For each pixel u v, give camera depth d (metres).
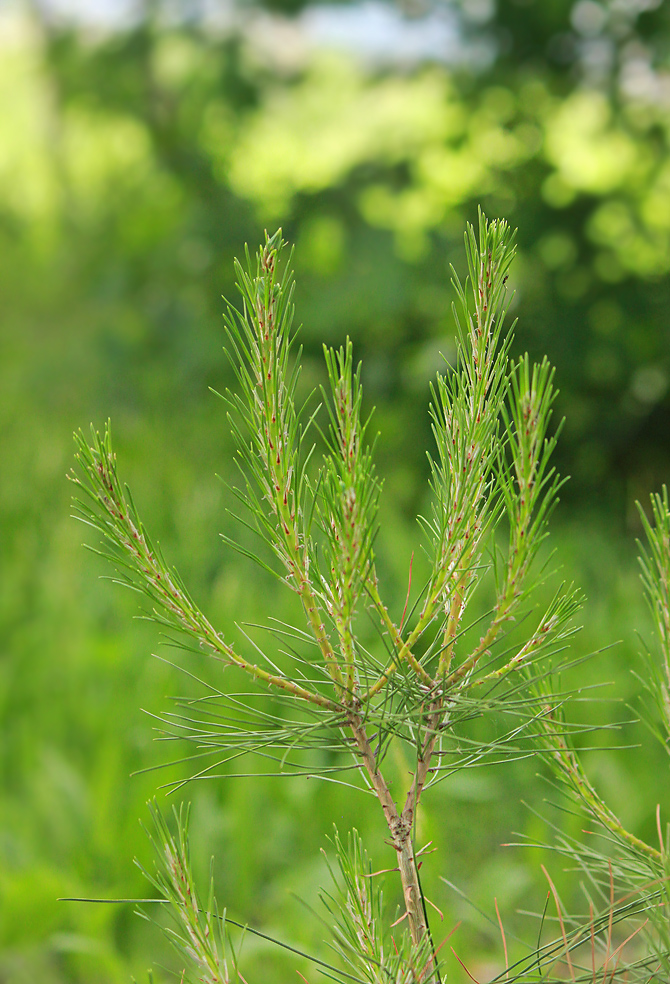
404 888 1.60
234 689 2.87
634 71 5.89
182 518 4.50
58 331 8.30
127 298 8.04
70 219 9.17
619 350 5.49
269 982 2.06
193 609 1.59
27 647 3.37
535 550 1.56
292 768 2.61
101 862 2.35
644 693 2.79
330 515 1.55
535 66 6.04
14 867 2.40
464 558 1.59
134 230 8.18
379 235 6.02
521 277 5.57
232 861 2.38
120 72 8.24
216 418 6.21
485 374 1.58
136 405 7.28
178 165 8.14
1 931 2.12
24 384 7.89
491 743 1.59
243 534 4.50
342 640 1.57
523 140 6.01
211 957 1.61
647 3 5.61
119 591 3.83
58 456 5.60
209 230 6.97
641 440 5.73
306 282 6.01
